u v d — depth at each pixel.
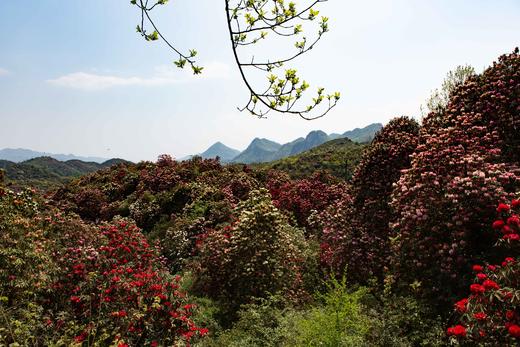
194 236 13.49
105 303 5.75
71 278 6.60
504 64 9.08
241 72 2.96
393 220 9.23
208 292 9.29
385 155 10.44
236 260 9.26
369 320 5.67
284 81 2.95
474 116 8.64
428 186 7.35
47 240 8.19
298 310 7.55
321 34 2.93
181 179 21.06
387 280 7.39
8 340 4.60
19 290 5.77
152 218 17.20
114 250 8.44
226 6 2.75
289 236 10.70
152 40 3.09
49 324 5.31
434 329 5.45
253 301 7.96
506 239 4.96
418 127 11.38
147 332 5.64
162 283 6.61
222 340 6.41
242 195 19.28
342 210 10.90
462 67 16.17
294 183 21.94
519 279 3.96
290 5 2.75
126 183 22.50
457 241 6.48
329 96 3.04
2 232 7.04
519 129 8.11
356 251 9.27
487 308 3.87
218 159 25.05
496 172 6.77
